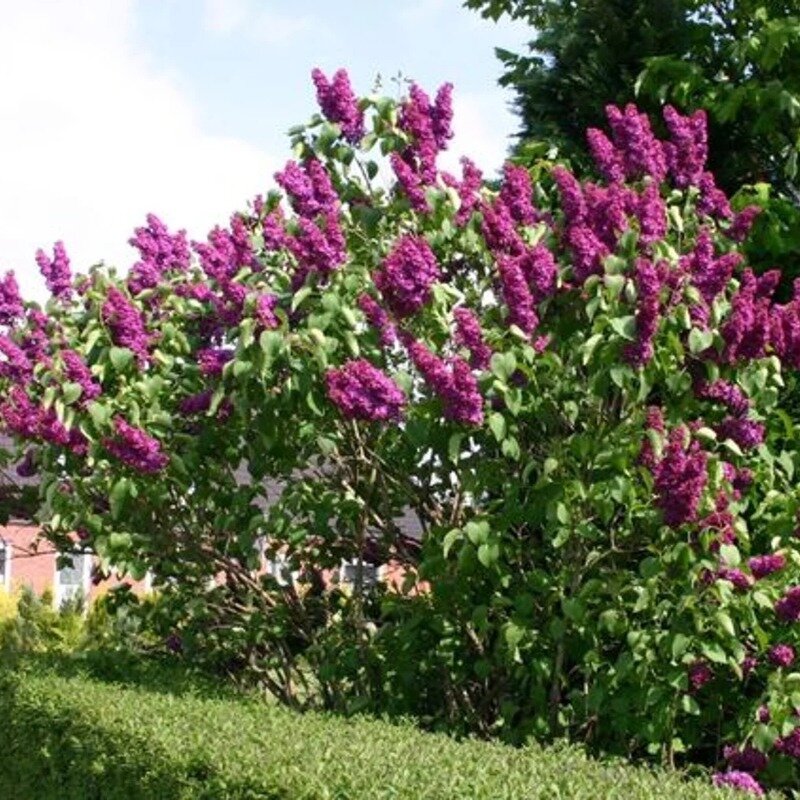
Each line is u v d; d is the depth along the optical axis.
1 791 7.56
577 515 6.39
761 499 6.96
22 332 8.16
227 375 7.01
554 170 6.59
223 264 7.84
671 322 6.16
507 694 7.12
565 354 6.52
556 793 4.52
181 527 7.84
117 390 7.44
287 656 8.05
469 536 6.39
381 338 6.76
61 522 7.60
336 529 8.07
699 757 7.14
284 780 4.79
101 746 6.20
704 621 6.17
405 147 7.27
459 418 6.14
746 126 9.58
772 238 8.50
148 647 9.36
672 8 9.87
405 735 5.78
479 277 7.39
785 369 6.83
